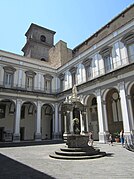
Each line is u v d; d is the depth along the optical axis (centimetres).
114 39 2095
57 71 3266
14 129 2461
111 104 2344
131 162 828
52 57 3794
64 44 3688
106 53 2170
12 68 2736
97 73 2266
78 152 1006
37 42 4188
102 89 2086
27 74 2898
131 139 1609
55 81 3238
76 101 1283
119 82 1862
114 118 2255
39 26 4328
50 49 3991
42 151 1350
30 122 3206
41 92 2953
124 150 1296
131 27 1903
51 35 4566
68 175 610
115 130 2188
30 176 608
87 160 895
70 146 1099
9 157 1057
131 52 1870
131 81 1741
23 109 3178
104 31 2667
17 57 2886
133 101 1916
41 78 3066
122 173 622
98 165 766
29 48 4150
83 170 677
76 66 2734
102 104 2047
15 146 1847
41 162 873
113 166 741
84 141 1119
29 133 3145
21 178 584
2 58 2692
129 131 1652
